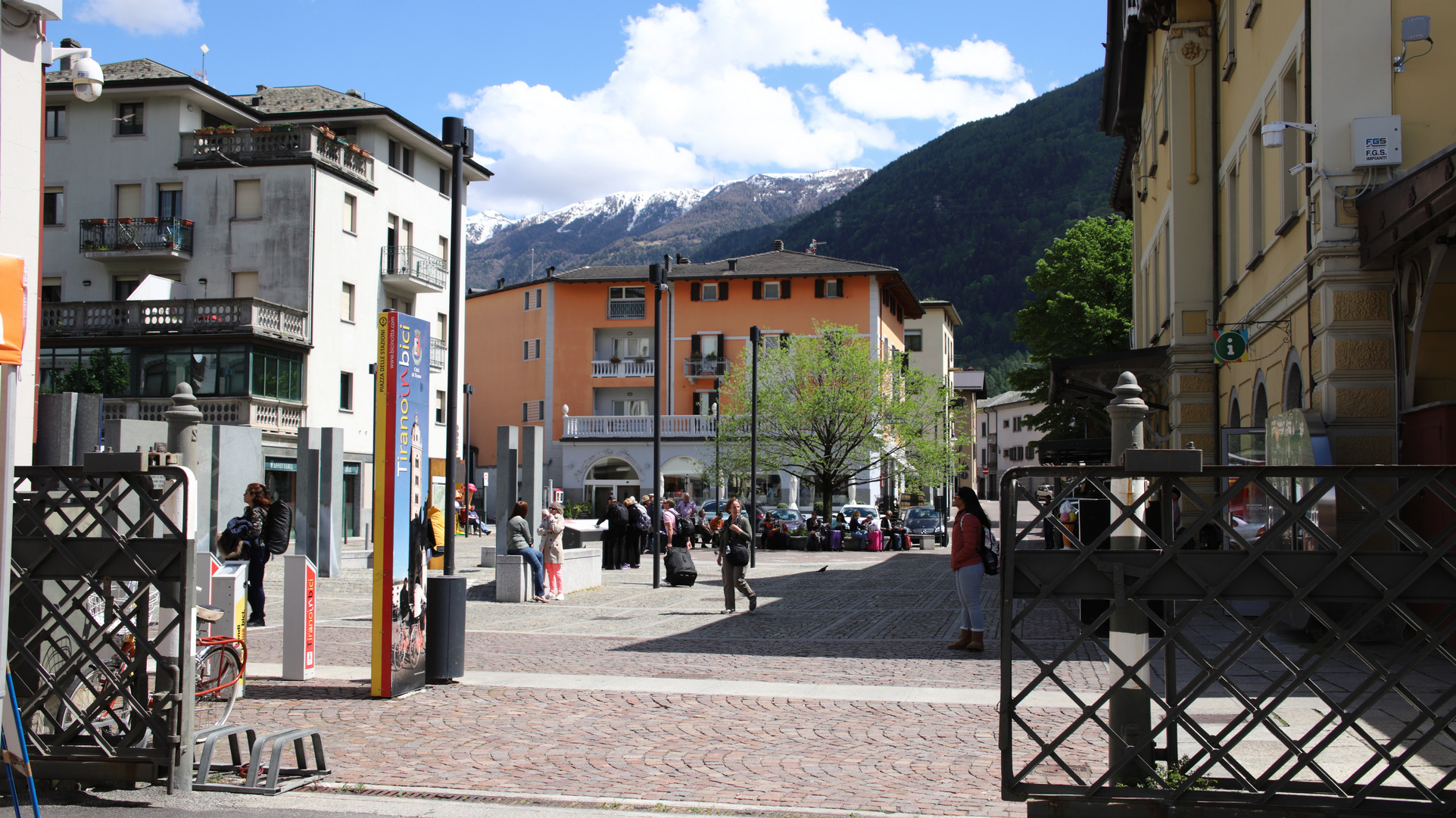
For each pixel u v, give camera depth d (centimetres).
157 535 905
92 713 645
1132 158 3114
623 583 2366
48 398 930
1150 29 2338
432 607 1016
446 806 612
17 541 644
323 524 2530
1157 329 2584
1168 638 531
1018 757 735
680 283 6419
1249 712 533
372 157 4766
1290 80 1534
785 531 4188
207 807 606
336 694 964
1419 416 1223
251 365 4016
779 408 4800
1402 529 509
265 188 4347
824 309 6303
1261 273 1712
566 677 1050
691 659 1196
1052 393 2669
